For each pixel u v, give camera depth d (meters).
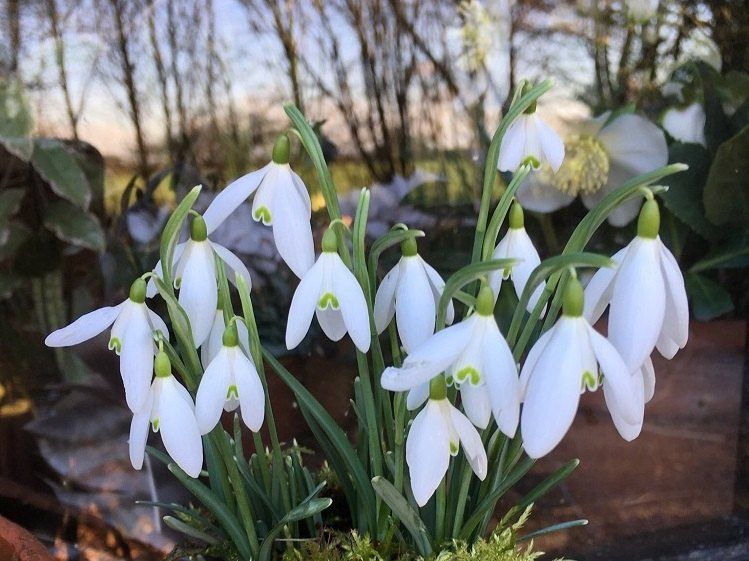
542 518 0.28
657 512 0.28
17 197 0.33
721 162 0.28
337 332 0.16
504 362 0.12
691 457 0.28
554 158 0.15
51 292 0.35
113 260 0.33
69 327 0.14
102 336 0.30
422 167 0.37
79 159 0.34
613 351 0.12
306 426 0.29
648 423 0.28
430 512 0.18
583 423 0.29
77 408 0.32
